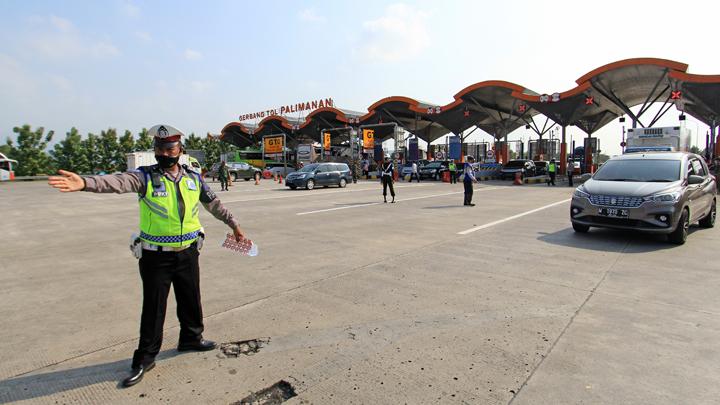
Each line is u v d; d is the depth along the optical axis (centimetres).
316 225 966
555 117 3312
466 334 364
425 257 642
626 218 712
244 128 5222
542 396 269
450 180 2916
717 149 2731
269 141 4169
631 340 349
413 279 526
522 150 3931
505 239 778
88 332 379
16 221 1103
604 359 317
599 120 3897
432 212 1193
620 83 2794
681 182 738
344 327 381
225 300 455
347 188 2289
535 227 912
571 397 268
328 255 662
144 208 294
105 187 266
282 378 297
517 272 554
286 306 435
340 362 318
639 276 532
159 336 304
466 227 920
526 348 337
